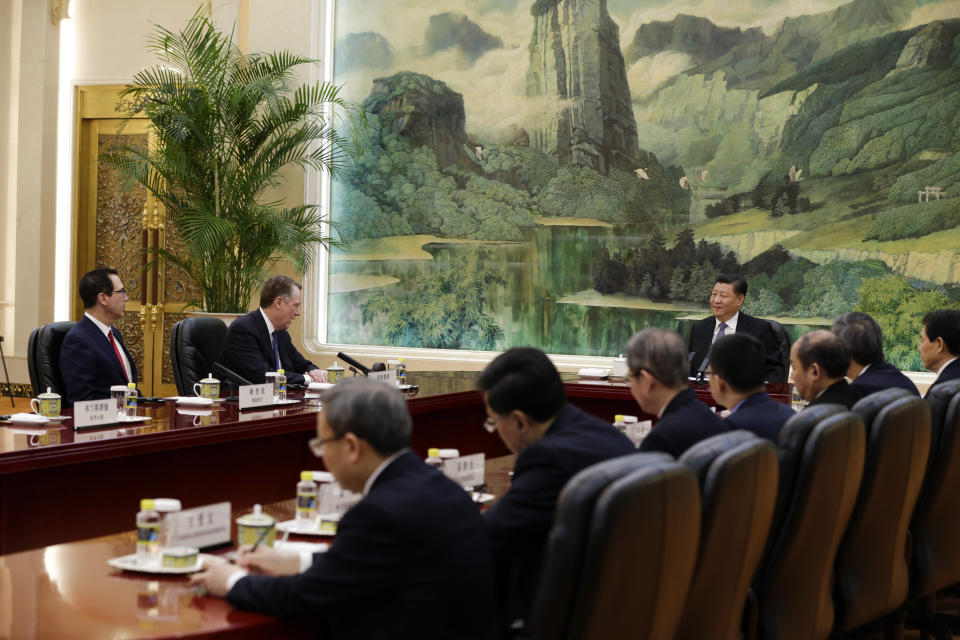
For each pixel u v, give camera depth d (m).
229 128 7.60
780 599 2.43
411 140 8.41
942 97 7.28
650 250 7.95
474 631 1.88
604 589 1.59
